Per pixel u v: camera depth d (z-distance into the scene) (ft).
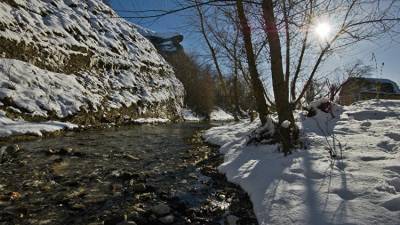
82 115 39.14
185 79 119.55
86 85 46.91
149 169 19.21
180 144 29.96
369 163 13.74
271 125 21.03
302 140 18.84
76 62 48.24
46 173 17.21
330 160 14.76
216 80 119.24
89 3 70.08
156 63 83.61
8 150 21.58
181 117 90.79
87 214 12.07
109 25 71.36
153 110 65.92
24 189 14.47
